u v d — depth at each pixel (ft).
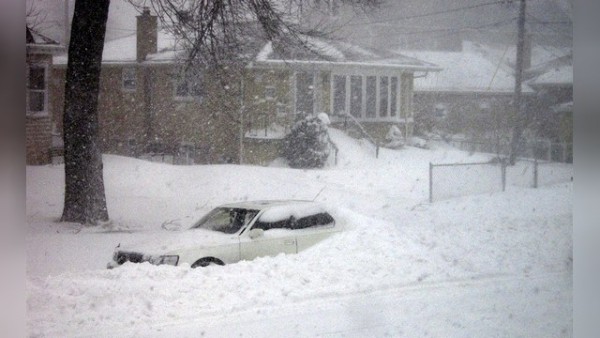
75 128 52.49
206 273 31.63
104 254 38.99
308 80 93.91
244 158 87.76
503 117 121.70
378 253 36.37
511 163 90.68
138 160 75.20
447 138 116.06
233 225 36.32
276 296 29.96
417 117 120.98
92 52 52.95
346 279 32.83
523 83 127.75
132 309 27.55
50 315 26.35
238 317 27.30
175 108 93.45
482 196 66.28
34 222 49.57
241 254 34.42
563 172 85.10
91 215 51.19
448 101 124.26
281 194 65.51
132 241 38.96
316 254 35.53
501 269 36.99
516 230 47.96
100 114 99.96
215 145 89.35
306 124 85.51
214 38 55.11
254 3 53.93
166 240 34.81
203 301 28.86
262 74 87.92
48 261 36.42
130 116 97.96
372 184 73.15
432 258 37.14
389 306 29.37
